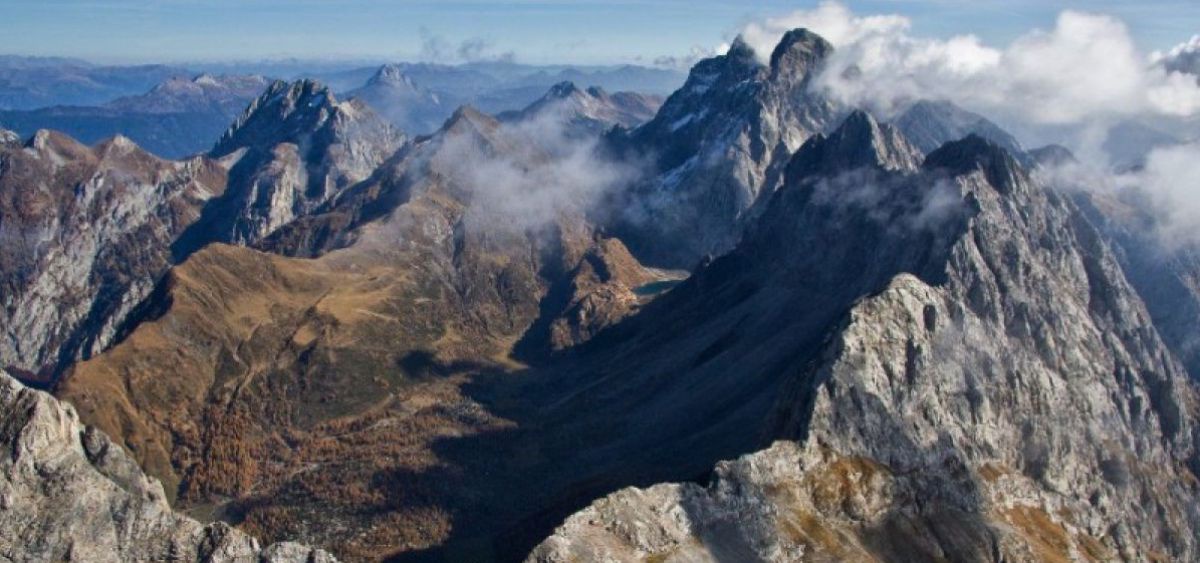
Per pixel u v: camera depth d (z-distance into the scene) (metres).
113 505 155.88
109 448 166.12
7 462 154.62
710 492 191.00
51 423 160.25
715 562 177.25
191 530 155.88
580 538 169.75
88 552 150.50
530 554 165.38
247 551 154.62
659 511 181.88
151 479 168.38
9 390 161.00
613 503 179.12
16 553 148.25
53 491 154.75
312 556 155.88
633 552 172.00
